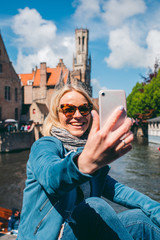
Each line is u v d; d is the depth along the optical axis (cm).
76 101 168
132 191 182
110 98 103
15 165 2934
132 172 2178
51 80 6519
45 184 99
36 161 115
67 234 136
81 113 165
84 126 170
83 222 133
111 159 80
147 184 1772
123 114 81
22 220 147
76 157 89
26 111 5816
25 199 146
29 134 4541
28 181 146
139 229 149
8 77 5228
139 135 6600
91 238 131
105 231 129
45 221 138
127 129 78
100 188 173
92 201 139
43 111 5794
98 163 81
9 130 4341
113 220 132
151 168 2327
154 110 5094
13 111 5334
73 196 151
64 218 139
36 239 136
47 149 125
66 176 88
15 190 1864
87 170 84
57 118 170
